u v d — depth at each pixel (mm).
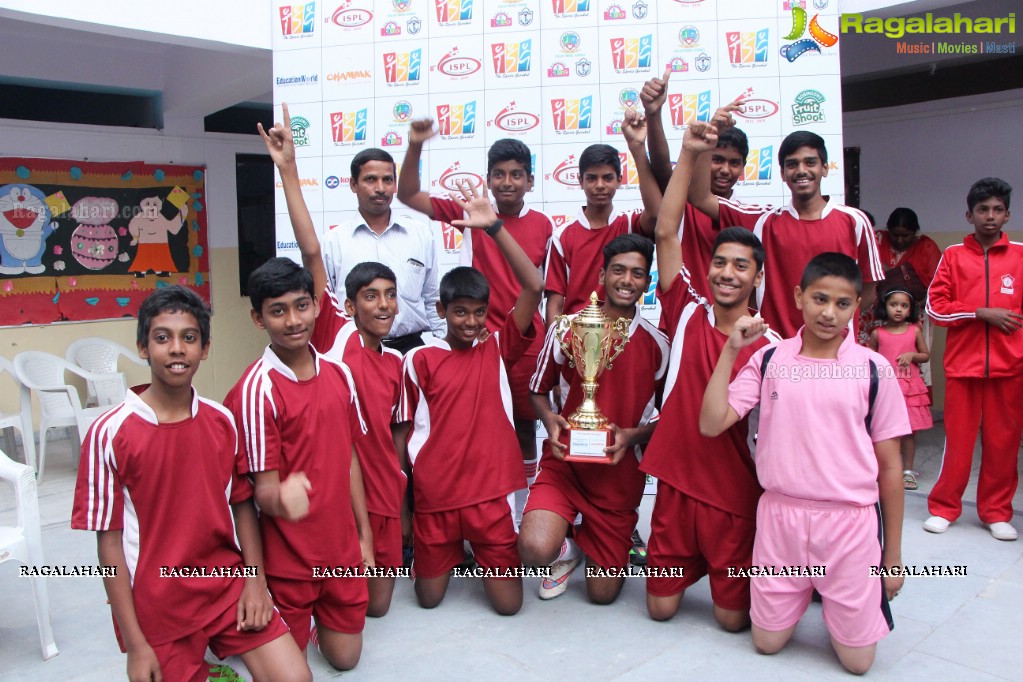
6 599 3221
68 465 5320
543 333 3381
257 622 2236
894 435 2473
